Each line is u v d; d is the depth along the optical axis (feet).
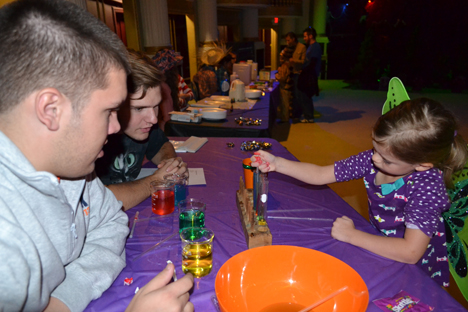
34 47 1.93
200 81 14.34
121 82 2.38
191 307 2.27
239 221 3.85
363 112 21.68
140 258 3.17
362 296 2.34
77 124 2.18
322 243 3.43
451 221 4.04
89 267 2.72
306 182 4.63
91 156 2.38
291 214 4.03
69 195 2.71
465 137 15.76
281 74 18.13
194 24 25.23
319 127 17.98
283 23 37.29
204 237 3.02
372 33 33.27
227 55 15.17
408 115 3.16
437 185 3.49
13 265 1.88
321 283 2.67
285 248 2.75
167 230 3.68
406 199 3.67
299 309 2.52
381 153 3.41
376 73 33.50
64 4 2.13
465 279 3.99
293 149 14.28
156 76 4.43
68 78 2.03
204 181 4.98
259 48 33.14
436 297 2.66
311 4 36.94
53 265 2.29
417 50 31.73
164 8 20.27
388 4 34.22
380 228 4.07
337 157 13.32
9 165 2.08
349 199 9.68
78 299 2.45
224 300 2.43
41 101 1.99
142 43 20.63
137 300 2.17
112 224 3.32
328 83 36.76
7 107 2.02
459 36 30.83
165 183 4.20
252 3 27.20
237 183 4.93
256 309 2.55
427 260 3.98
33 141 2.13
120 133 5.17
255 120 9.05
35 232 2.18
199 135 8.73
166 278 2.32
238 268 2.64
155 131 5.84
